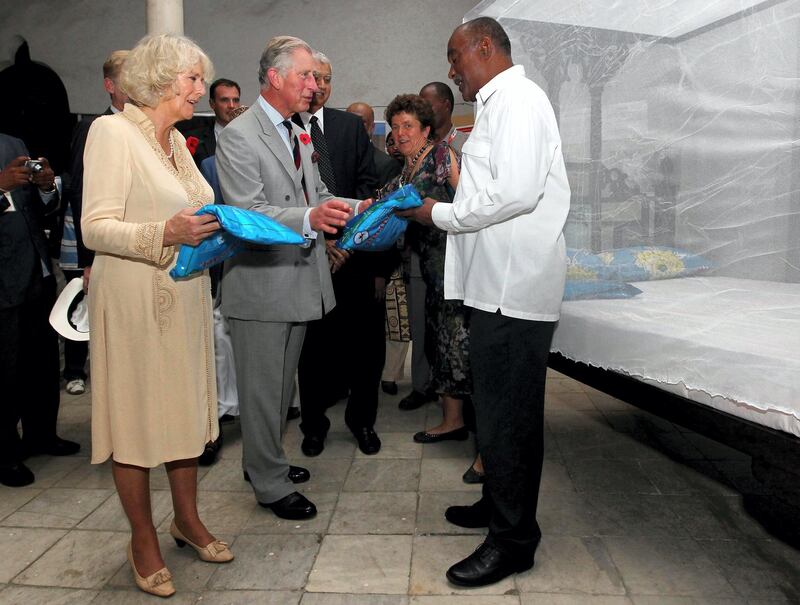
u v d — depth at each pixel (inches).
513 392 78.8
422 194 113.3
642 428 137.5
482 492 104.3
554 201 77.9
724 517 99.5
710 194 84.2
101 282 77.0
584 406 151.2
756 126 79.6
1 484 114.7
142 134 77.2
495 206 72.7
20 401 125.2
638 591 80.6
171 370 79.0
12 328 113.3
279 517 101.2
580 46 91.7
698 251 86.8
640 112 87.4
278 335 97.2
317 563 88.3
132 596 82.2
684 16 80.4
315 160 107.8
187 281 79.7
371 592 81.5
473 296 79.2
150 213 76.6
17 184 106.0
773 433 66.1
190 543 89.7
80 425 145.6
